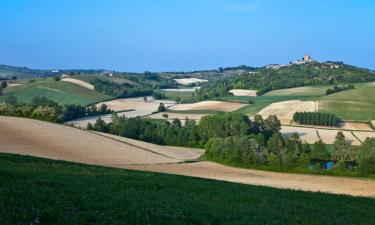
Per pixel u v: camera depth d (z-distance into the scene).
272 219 25.64
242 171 88.69
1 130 96.00
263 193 35.62
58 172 34.81
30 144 85.31
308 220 26.33
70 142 93.81
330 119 163.62
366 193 59.25
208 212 24.98
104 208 22.91
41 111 136.75
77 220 19.89
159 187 32.44
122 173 39.19
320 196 36.94
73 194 25.42
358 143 136.00
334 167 92.69
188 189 33.12
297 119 169.38
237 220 24.25
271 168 96.12
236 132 140.75
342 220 27.55
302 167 95.19
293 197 34.97
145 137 145.25
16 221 18.66
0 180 26.33
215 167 92.44
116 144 102.88
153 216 22.56
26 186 25.56
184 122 174.62
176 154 106.88
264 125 153.38
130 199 25.84
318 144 115.50
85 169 39.56
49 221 19.50
